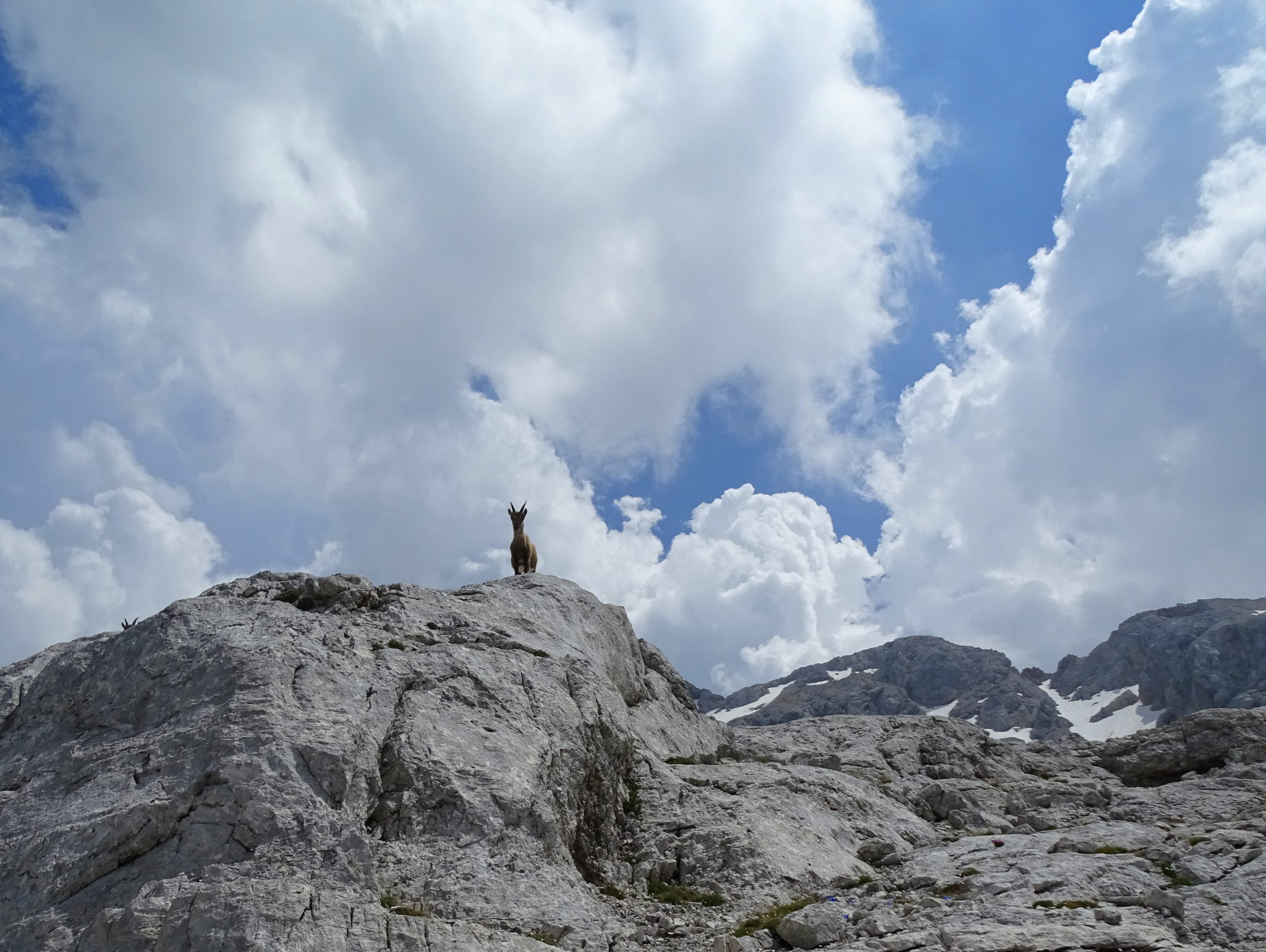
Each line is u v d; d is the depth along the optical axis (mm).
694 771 27609
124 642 21281
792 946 17250
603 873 21297
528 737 21219
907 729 37875
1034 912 16906
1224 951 15453
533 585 30219
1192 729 35188
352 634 22172
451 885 16688
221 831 15898
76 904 15195
